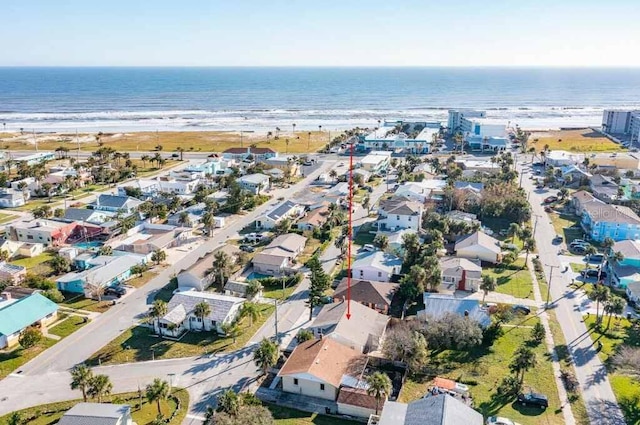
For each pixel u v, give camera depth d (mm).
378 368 72312
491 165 197125
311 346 72750
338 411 63875
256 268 107062
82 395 67000
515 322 85250
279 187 179500
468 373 71312
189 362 74625
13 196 155375
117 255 110688
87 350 77812
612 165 196750
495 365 73250
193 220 137625
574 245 120000
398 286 95250
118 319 87438
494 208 136875
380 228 132375
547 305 91312
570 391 66750
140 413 63219
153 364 74062
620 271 100250
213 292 97562
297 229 131000
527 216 134500
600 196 157625
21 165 195375
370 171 195125
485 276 95188
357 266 103438
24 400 66000
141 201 151375
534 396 64188
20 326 80125
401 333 74188
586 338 80312
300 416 63031
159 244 117688
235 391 67625
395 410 57094
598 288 85188
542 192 169000
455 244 116188
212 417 56062
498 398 65562
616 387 67875
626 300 93188
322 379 65188
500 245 117375
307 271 107125
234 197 153625
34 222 129000
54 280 100312
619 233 122625
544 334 79250
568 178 176125
